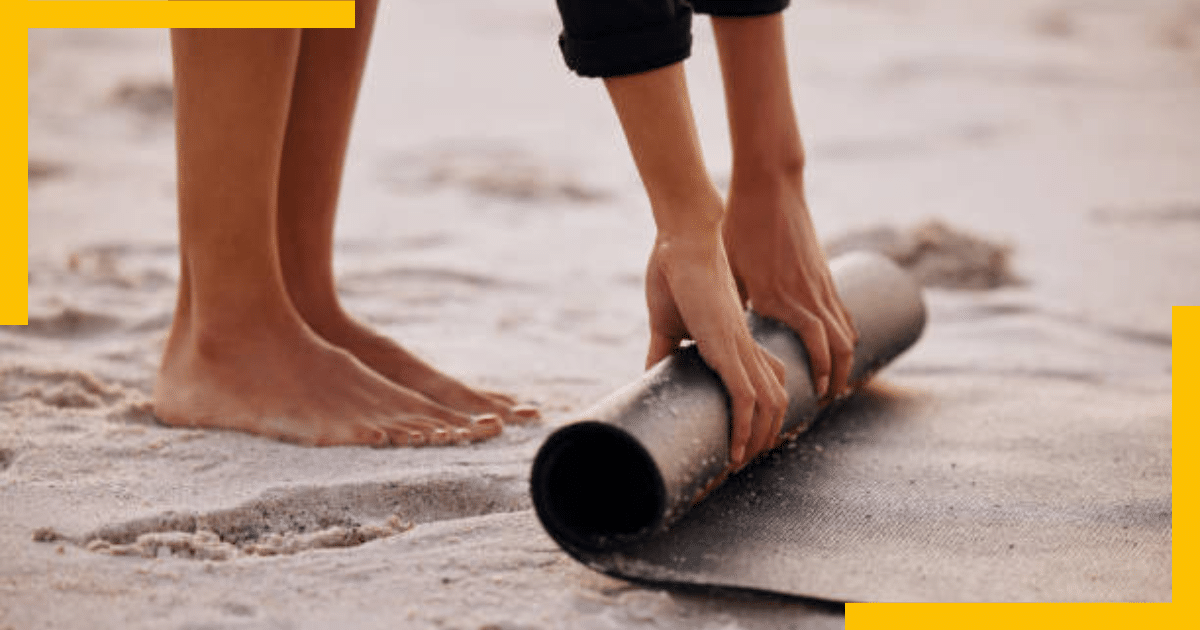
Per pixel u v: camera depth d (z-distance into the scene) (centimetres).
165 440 203
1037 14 959
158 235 361
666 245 169
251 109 199
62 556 159
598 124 571
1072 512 183
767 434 175
